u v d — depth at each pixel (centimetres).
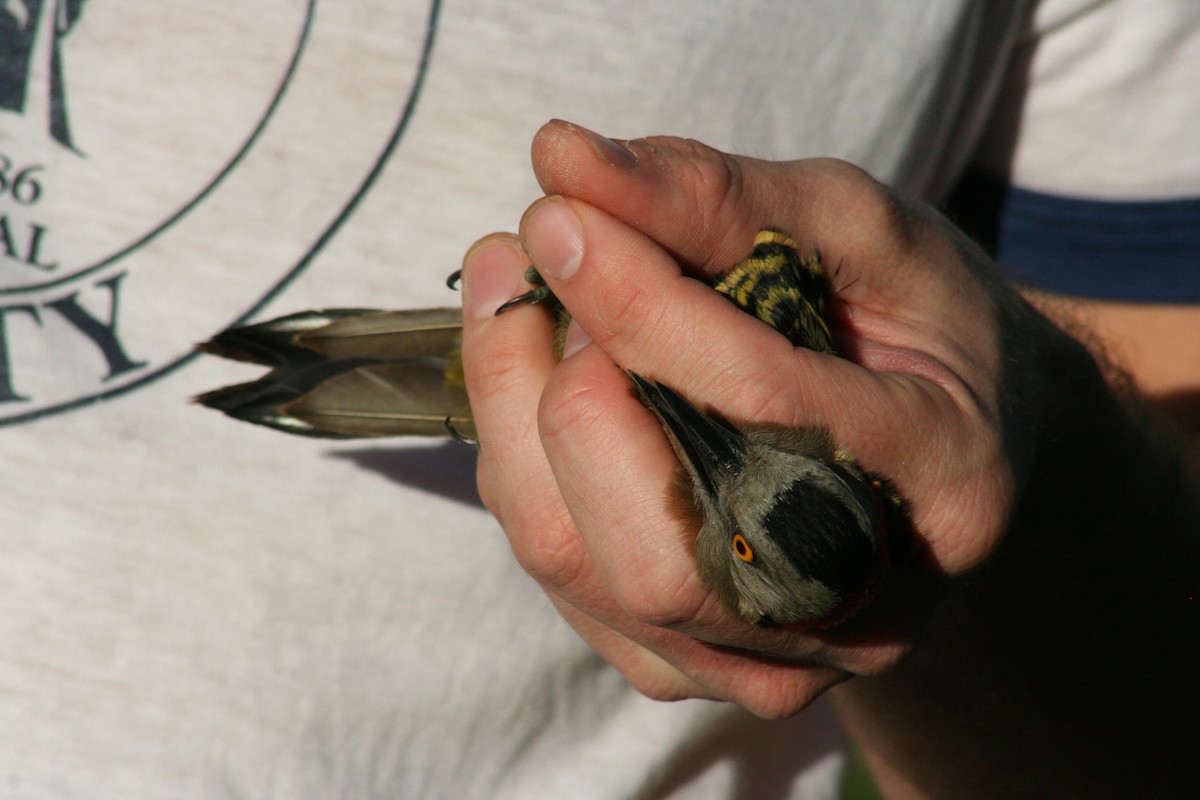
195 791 358
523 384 306
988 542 291
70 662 354
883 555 279
